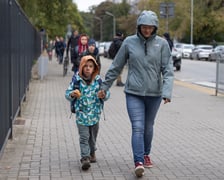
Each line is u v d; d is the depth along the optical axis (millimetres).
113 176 8383
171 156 9914
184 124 13789
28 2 32375
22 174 8453
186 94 21906
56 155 9836
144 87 8391
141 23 8172
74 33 21672
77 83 8719
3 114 9414
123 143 11023
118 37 25016
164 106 17578
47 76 31859
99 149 10414
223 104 18406
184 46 72875
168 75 8398
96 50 14062
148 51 8336
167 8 31062
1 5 8953
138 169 8148
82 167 8672
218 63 21500
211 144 11117
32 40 27703
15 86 12688
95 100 8766
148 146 8898
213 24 90312
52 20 39594
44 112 15664
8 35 10555
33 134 11961
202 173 8672
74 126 13141
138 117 8398
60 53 47281
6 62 10031
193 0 92250
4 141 9672
